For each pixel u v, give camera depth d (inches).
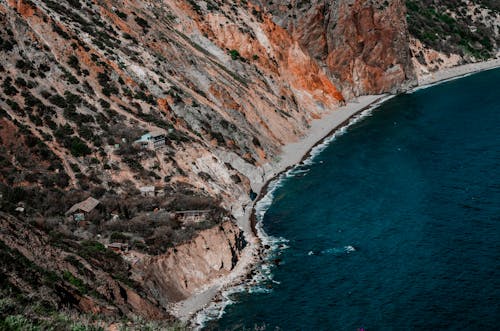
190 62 4320.9
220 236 2780.5
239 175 3570.4
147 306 2319.1
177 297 2529.5
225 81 4434.1
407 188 3440.0
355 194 3442.4
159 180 3152.1
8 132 3016.7
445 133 4311.0
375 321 2279.8
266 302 2472.9
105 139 3243.1
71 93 3373.5
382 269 2630.4
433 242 2802.7
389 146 4170.8
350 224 3088.1
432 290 2432.3
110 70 3659.0
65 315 1640.0
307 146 4350.4
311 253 2834.6
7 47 3346.5
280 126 4473.4
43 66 3403.1
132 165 3161.9
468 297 2361.0
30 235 2284.7
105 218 2787.9
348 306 2393.0
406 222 3034.0
